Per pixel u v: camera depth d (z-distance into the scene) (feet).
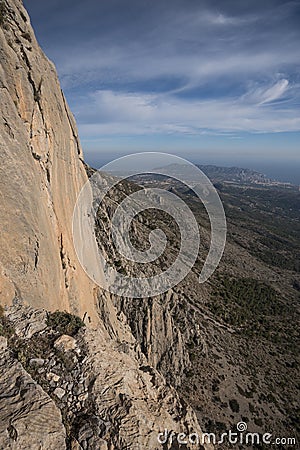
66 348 37.29
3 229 43.32
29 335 38.65
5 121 44.45
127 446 27.61
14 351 35.50
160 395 36.27
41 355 35.99
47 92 58.65
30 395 28.99
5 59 48.03
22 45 53.72
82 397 31.76
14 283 43.73
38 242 48.42
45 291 48.91
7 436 24.80
